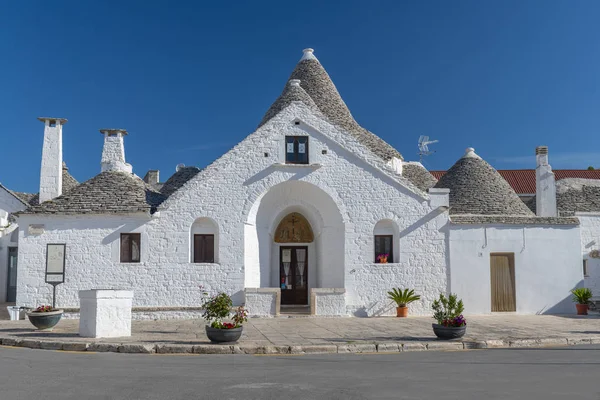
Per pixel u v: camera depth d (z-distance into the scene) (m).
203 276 22.25
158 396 8.90
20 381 10.08
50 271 21.70
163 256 22.22
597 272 26.53
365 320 21.02
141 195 23.08
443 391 9.30
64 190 28.86
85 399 8.70
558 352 13.96
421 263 22.95
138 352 14.06
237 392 9.20
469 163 27.36
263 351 14.08
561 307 23.42
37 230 22.00
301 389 9.44
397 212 23.06
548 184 27.94
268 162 22.88
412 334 16.77
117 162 24.34
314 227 25.08
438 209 23.17
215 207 22.56
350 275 22.69
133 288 22.03
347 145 23.20
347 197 23.00
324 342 14.95
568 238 23.72
